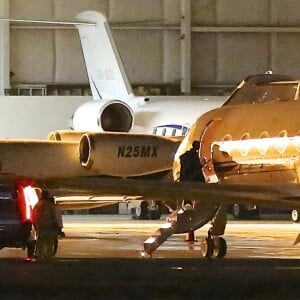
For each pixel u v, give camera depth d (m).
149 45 165.88
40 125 158.38
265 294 31.42
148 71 166.12
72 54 164.88
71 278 32.44
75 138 110.69
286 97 76.62
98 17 156.75
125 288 31.55
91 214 159.88
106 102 140.50
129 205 144.12
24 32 163.88
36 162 99.62
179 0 165.12
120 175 97.38
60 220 87.44
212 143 75.62
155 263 35.97
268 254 79.25
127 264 35.56
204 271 33.38
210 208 72.31
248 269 33.66
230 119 74.94
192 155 76.50
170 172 98.56
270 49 166.00
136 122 143.62
